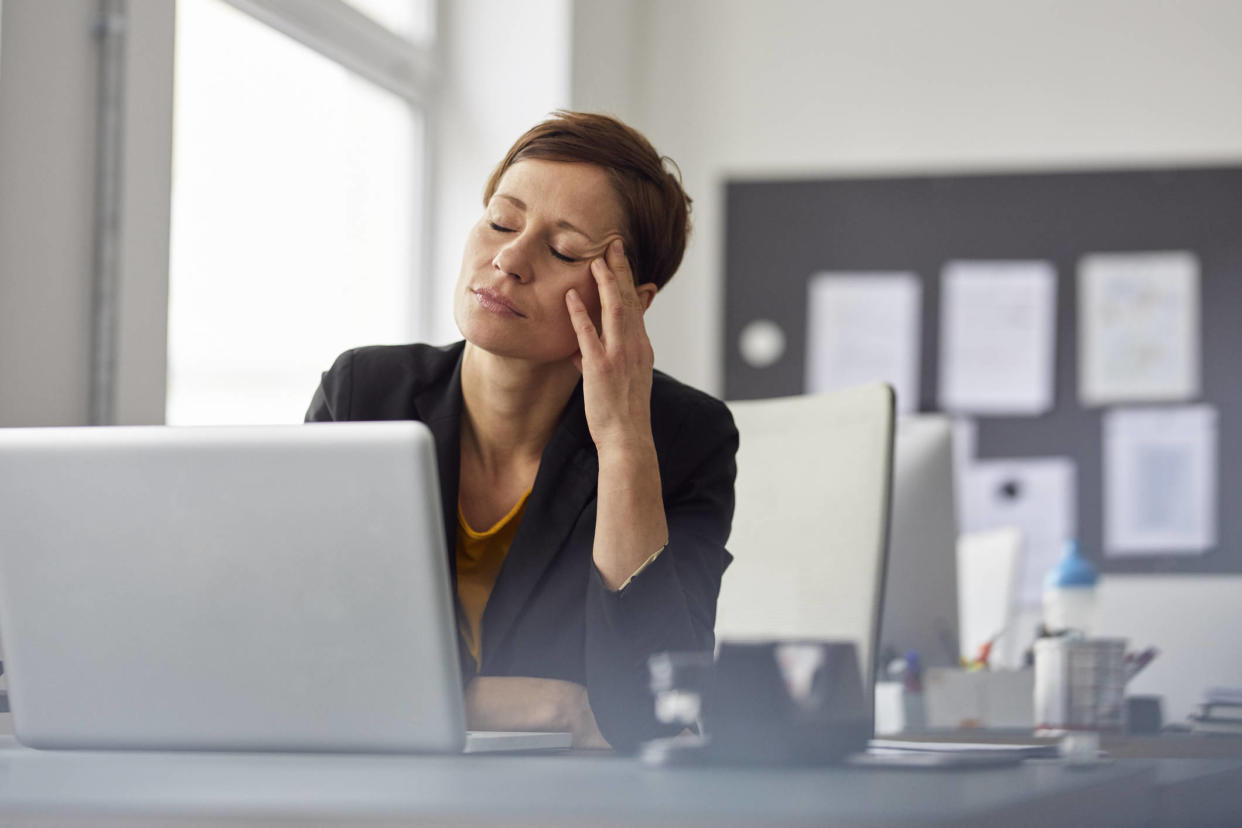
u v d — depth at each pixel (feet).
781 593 5.47
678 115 14.02
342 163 10.87
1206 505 12.85
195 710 3.25
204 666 3.23
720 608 5.59
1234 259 12.97
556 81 11.83
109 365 6.76
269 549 3.16
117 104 6.85
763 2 13.94
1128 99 13.30
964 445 13.32
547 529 4.76
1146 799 2.85
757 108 13.89
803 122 13.80
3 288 6.20
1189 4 13.25
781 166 13.80
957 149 13.56
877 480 5.34
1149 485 12.96
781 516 5.55
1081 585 7.45
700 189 13.92
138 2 7.00
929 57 13.66
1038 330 13.25
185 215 8.75
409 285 11.80
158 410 7.16
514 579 4.73
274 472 3.14
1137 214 13.16
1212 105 13.15
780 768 2.73
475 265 4.82
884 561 5.31
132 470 3.22
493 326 4.72
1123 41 13.34
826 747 2.75
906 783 2.42
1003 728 5.98
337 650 3.15
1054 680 5.60
